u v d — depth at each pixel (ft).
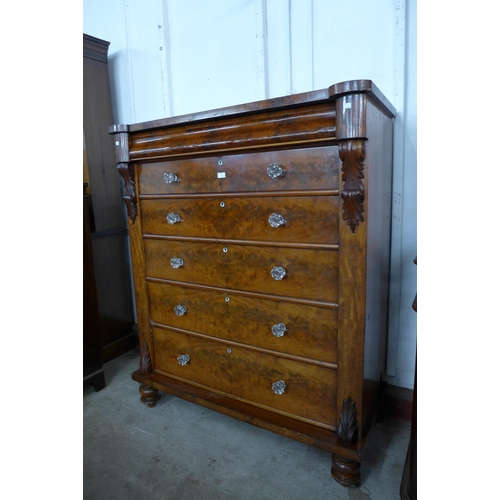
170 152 4.41
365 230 3.39
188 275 4.79
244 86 5.76
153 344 5.43
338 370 3.76
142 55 6.78
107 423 5.29
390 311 5.09
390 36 4.53
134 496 4.02
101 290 7.07
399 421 5.13
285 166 3.75
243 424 5.22
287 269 3.94
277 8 5.23
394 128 4.68
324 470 4.31
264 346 4.27
